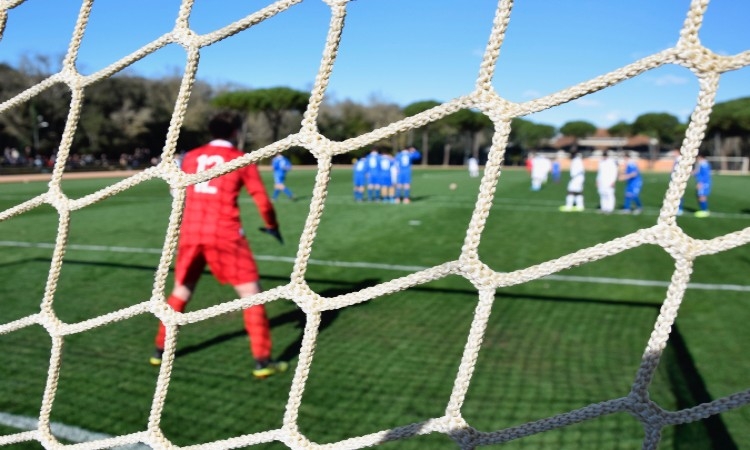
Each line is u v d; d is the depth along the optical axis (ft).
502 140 4.36
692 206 50.39
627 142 250.98
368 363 11.12
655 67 3.73
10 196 52.70
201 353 11.69
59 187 6.79
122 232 30.14
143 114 152.66
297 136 5.31
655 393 9.80
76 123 6.81
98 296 16.51
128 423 8.62
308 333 5.39
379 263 21.68
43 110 140.36
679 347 12.11
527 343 12.37
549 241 28.04
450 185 72.74
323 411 9.04
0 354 11.65
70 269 20.24
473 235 4.49
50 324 6.70
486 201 4.43
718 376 10.53
